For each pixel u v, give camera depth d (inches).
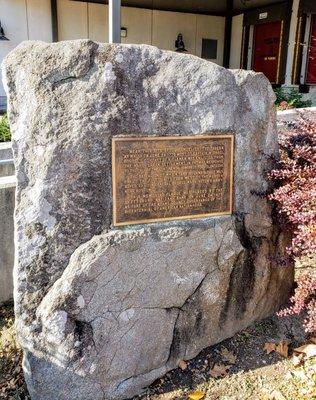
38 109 61.5
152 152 65.9
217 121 69.5
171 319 72.0
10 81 63.1
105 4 292.0
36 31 279.7
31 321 64.2
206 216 72.1
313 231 66.4
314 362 74.2
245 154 73.5
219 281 74.6
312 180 69.4
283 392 68.7
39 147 62.1
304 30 252.7
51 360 64.6
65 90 61.5
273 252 80.7
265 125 74.7
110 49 62.4
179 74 66.5
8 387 71.1
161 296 69.7
